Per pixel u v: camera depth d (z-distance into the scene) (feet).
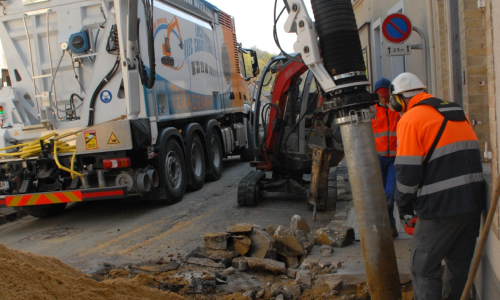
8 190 22.94
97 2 23.58
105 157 22.85
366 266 11.37
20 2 24.38
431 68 23.32
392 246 11.23
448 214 9.62
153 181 24.11
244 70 44.91
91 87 23.65
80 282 9.80
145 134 22.75
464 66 15.60
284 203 25.55
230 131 38.73
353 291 13.01
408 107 10.72
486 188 10.34
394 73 34.78
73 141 23.41
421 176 9.78
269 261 14.57
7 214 26.11
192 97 29.78
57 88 24.44
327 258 14.93
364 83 11.37
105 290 9.67
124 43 22.58
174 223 22.35
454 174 9.63
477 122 15.48
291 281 14.01
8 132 24.25
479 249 8.50
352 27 11.52
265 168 25.05
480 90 15.29
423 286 10.18
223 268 15.31
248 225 16.17
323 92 12.00
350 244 16.38
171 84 26.55
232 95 39.29
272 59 26.61
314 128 23.85
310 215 22.65
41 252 18.89
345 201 24.52
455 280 10.39
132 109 22.84
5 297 7.57
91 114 23.79
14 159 22.97
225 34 38.32
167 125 27.55
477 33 15.08
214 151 35.01
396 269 11.25
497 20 9.66
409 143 9.82
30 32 24.50
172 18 27.30
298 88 25.25
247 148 44.29
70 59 24.04
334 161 23.85
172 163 26.66
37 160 22.39
